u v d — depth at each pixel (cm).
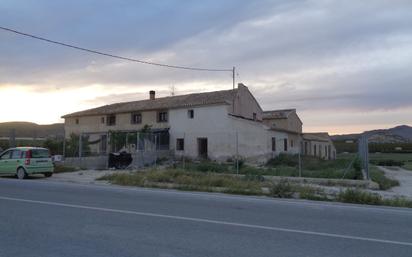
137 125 4247
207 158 3675
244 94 4112
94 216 914
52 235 723
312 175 1978
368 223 876
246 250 632
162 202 1159
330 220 905
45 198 1214
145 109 4131
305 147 4875
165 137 3953
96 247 642
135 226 808
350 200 1267
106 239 695
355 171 1997
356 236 742
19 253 608
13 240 686
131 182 1758
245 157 3522
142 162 2978
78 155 3064
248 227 809
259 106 4453
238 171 2219
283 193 1374
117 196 1287
